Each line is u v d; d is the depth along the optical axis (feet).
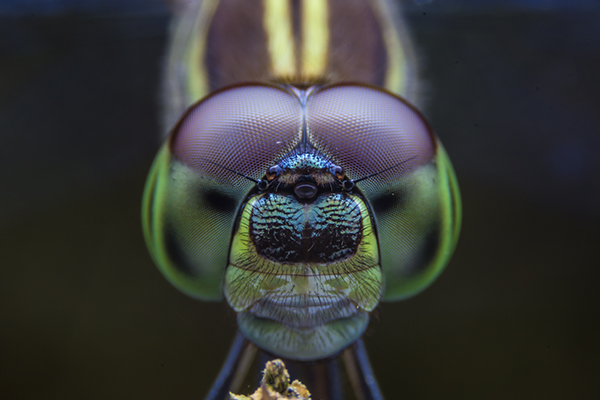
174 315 0.28
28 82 0.26
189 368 0.26
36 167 0.25
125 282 0.29
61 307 0.28
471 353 0.26
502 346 0.27
